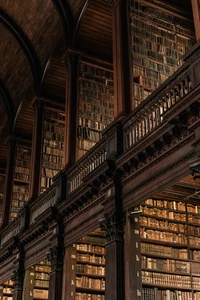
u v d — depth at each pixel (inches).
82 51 504.1
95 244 434.0
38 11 538.9
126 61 384.8
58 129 599.2
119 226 329.7
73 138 465.1
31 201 542.9
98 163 382.9
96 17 494.6
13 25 575.5
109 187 349.4
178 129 275.0
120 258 319.6
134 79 393.4
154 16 431.5
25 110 668.7
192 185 364.8
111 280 317.7
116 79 380.8
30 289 505.4
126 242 322.3
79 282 412.2
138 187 319.9
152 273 343.3
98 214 373.1
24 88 649.0
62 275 418.3
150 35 418.9
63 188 444.8
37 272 522.9
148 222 358.9
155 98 312.5
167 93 299.1
